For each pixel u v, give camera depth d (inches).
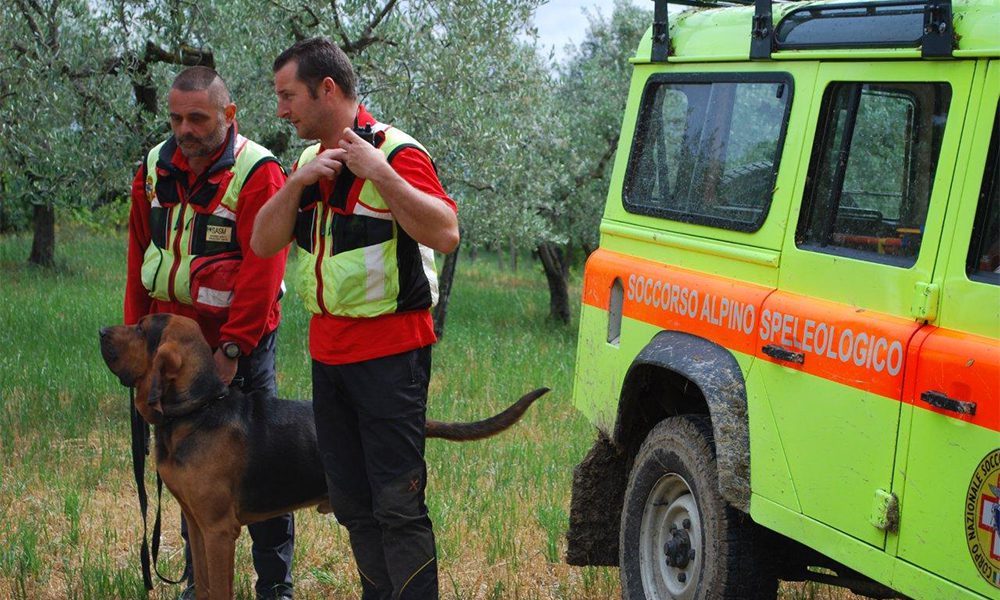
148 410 157.2
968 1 118.9
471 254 1475.1
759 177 148.5
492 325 669.3
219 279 166.9
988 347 108.0
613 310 179.6
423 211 135.3
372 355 143.9
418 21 445.7
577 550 186.7
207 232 166.1
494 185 522.0
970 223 113.9
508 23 447.8
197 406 155.9
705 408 170.2
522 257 1485.0
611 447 187.0
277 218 142.6
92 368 390.3
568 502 252.4
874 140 129.5
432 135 454.9
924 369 114.7
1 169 456.8
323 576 201.0
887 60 128.3
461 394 385.1
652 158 175.8
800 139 140.9
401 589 147.9
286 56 144.1
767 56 148.7
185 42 411.8
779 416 137.4
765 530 146.9
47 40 413.1
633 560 169.2
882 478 120.3
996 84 113.1
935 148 120.4
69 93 418.9
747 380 144.3
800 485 132.7
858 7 134.9
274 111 432.1
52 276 771.4
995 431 105.7
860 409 123.8
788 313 136.6
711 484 148.7
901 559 117.4
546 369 445.7
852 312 126.9
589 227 711.7
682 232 163.0
